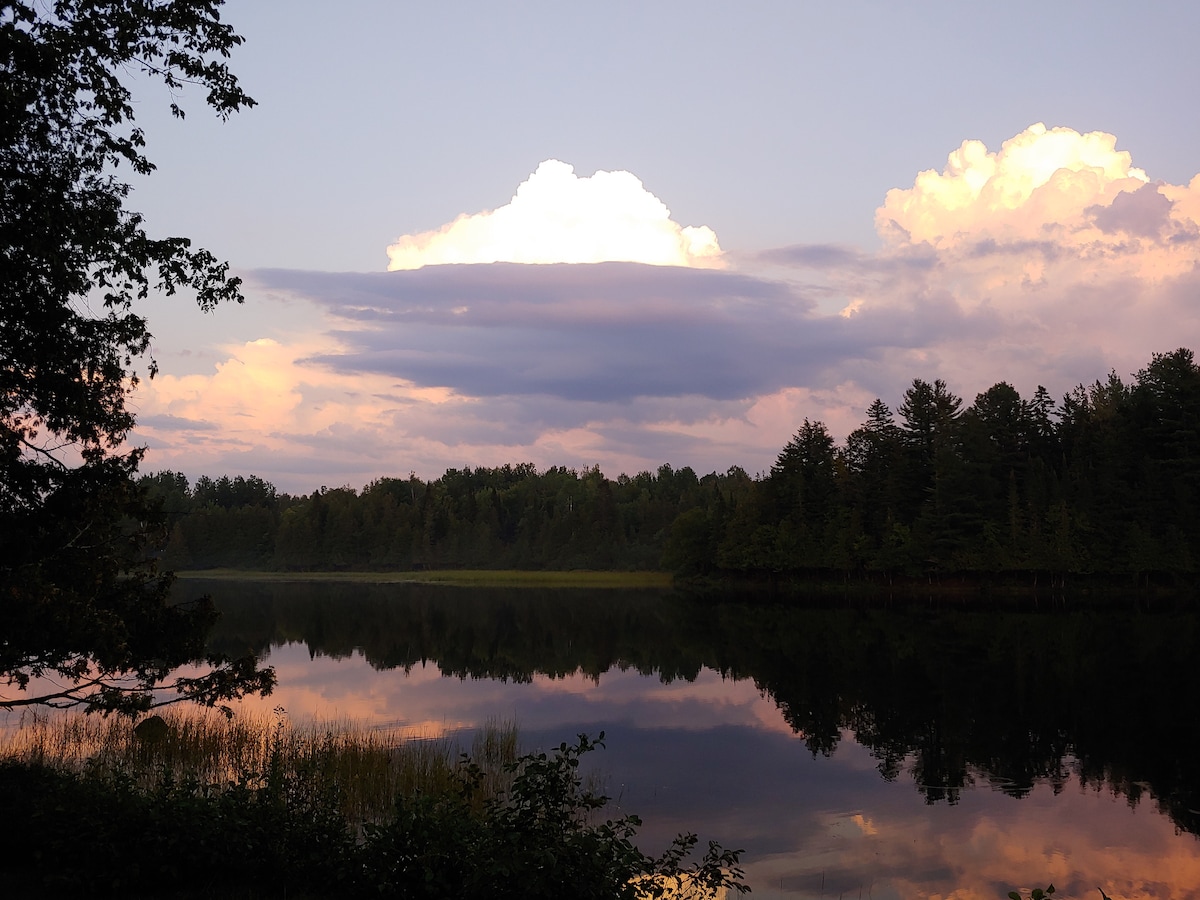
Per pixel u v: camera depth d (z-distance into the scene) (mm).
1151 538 79000
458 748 26359
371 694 38812
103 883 11031
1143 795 22438
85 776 14758
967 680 40812
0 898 10789
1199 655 47375
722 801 21719
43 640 12953
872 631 62906
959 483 88188
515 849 10398
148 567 16078
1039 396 99500
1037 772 24719
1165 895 16203
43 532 14406
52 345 13430
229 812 12156
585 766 25250
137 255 14008
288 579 153750
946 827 19844
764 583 110125
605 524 160000
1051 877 16953
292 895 11047
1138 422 87500
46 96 12461
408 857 11156
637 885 11484
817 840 18906
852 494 100000
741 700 37000
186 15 13000
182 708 31797
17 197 12344
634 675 45125
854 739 29141
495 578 144625
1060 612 73312
